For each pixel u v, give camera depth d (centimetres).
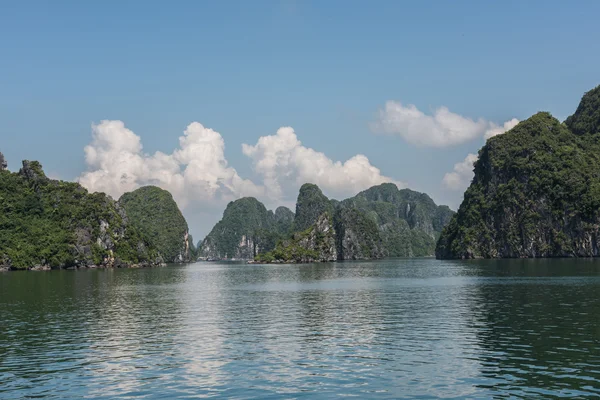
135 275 14525
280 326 4591
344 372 2981
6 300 7006
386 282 10075
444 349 3512
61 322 4934
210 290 8738
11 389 2738
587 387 2622
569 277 9838
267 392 2633
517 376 2831
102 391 2691
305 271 16588
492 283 8875
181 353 3519
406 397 2530
